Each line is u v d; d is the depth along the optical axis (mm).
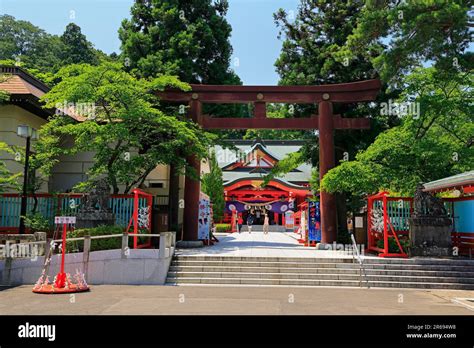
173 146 18391
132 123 17203
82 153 22828
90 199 15383
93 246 13414
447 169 17047
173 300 9836
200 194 20469
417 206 15195
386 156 17109
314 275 13242
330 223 18625
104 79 16469
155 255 13180
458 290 12312
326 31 22297
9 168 18562
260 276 13297
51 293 10625
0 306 8930
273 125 19812
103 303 9359
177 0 23859
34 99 18562
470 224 15758
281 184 42438
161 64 21922
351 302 9938
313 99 19656
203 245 19797
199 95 19891
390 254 15172
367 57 19703
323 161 19203
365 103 21797
